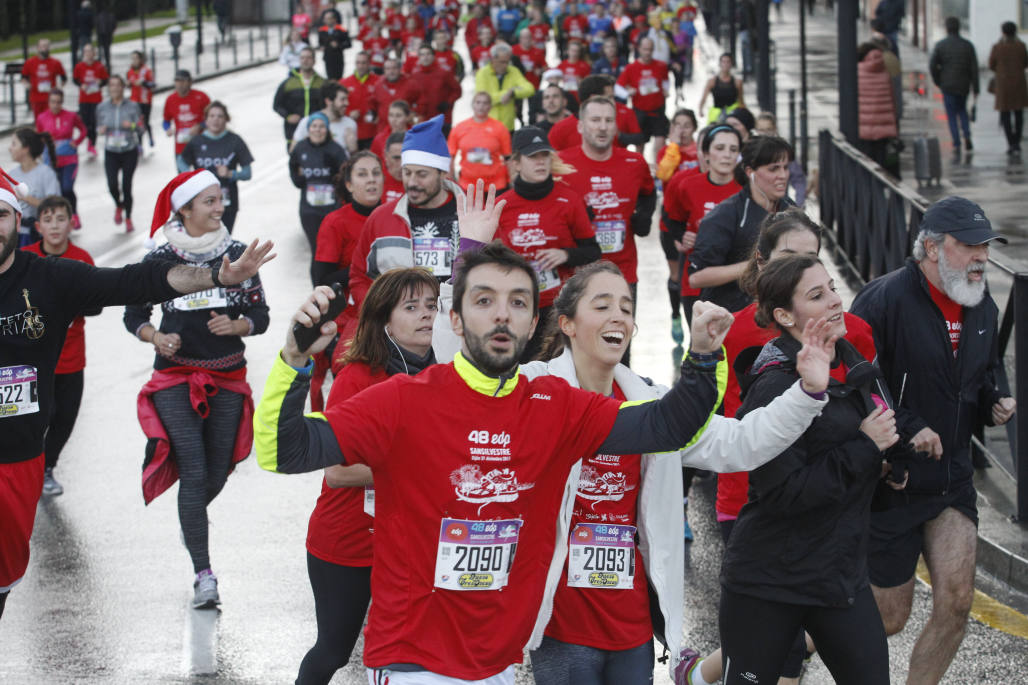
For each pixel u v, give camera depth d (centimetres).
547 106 1395
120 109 1811
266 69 4622
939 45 2016
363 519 479
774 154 701
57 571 711
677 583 432
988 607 644
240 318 668
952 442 518
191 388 660
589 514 425
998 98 1980
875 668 429
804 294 431
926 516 511
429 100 1956
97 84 2659
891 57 1855
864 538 430
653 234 1675
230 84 4062
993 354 529
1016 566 666
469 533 359
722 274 712
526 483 362
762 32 2203
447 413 356
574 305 430
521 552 367
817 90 3017
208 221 663
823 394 394
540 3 3438
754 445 400
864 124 1777
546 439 363
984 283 509
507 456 358
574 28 3334
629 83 2183
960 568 505
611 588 425
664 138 2203
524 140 776
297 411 343
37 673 582
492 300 354
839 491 417
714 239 718
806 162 1781
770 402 435
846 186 1369
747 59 3303
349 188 834
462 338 361
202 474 666
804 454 419
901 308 519
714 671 485
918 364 518
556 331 450
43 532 773
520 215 783
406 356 485
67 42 5619
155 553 738
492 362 353
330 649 496
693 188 887
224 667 589
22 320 475
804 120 1784
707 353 362
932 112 2378
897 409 507
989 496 754
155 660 596
